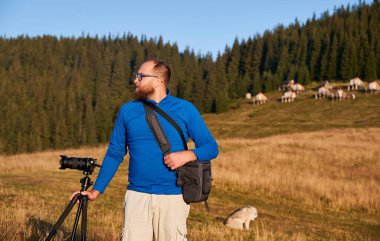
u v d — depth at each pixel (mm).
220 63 172750
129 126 3482
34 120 128375
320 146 41031
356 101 124625
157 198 3404
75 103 153375
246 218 12914
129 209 3463
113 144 3590
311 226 15227
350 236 13828
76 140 130875
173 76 185000
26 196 13398
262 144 43344
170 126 3453
